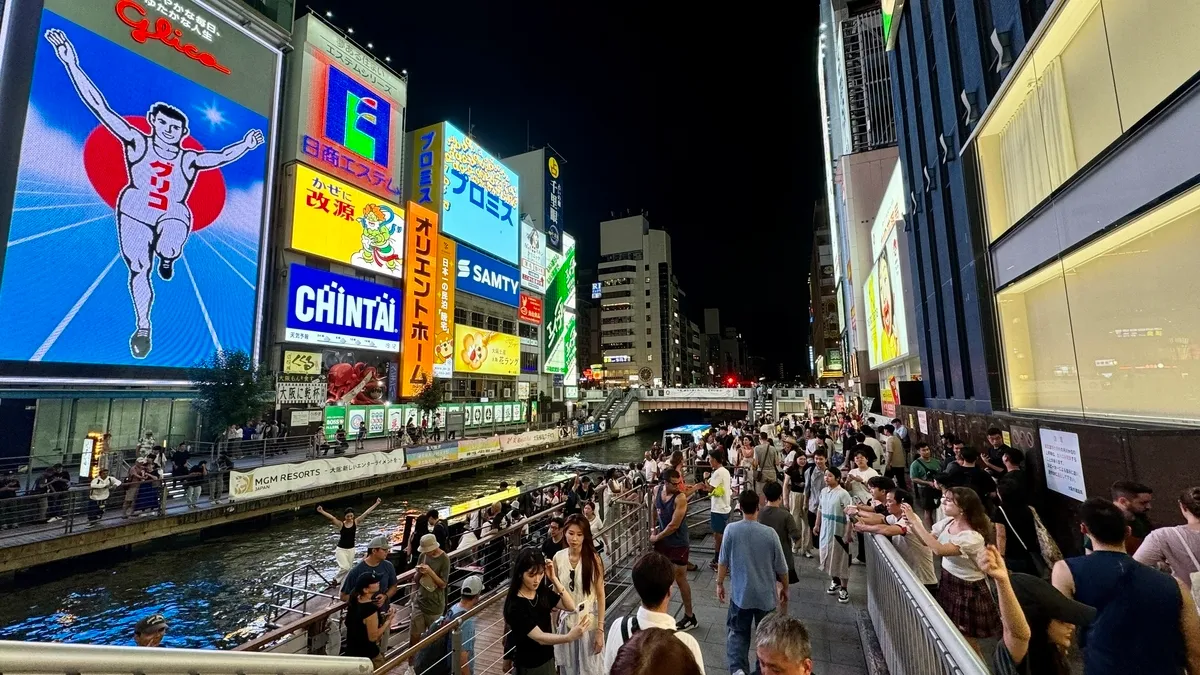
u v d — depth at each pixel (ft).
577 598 14.53
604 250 382.22
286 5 120.57
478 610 17.46
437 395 139.54
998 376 38.14
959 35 41.50
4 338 73.10
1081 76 26.71
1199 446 18.35
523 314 211.61
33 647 5.20
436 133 174.29
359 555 62.44
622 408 221.87
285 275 115.55
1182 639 8.48
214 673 7.16
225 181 103.55
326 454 98.37
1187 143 19.08
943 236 48.60
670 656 5.51
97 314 82.74
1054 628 8.82
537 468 131.64
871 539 18.76
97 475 62.90
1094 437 21.59
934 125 49.80
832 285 270.46
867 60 150.10
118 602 49.24
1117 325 24.98
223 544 65.16
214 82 102.89
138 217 88.79
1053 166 29.73
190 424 96.78
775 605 15.71
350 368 126.52
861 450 25.82
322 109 127.95
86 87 83.56
